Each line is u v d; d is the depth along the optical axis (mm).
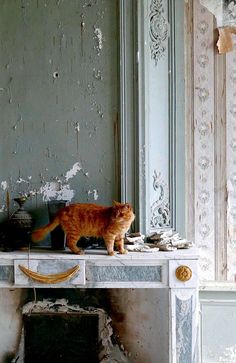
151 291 2670
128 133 2666
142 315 2709
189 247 2559
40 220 2723
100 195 2715
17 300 2762
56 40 2699
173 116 2822
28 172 2723
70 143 2717
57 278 2416
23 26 2697
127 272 2420
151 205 2723
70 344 2785
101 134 2705
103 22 2686
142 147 2645
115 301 2768
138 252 2473
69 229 2465
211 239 2922
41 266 2428
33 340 2775
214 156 2912
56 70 2705
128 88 2660
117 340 2771
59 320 2781
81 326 2783
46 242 2717
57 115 2713
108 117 2701
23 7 2699
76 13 2693
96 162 2711
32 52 2703
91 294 2783
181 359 2416
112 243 2430
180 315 2408
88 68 2699
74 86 2705
